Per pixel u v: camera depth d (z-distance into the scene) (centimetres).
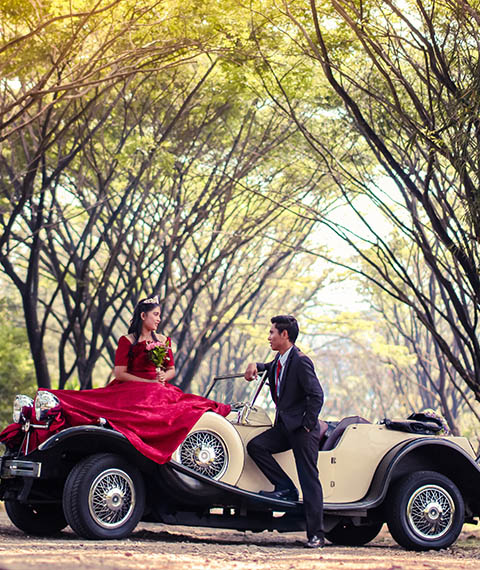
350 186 1678
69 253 1878
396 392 3350
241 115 1647
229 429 675
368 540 791
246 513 689
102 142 1535
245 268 2359
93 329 1777
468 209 962
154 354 670
